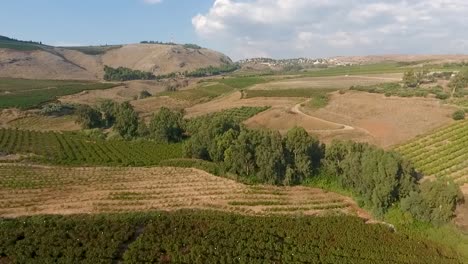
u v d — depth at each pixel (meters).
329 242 51.91
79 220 54.12
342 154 73.81
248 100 163.50
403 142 93.56
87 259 44.34
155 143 109.88
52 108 164.12
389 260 48.34
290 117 128.12
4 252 44.97
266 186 73.88
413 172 64.38
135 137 118.25
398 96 130.12
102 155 94.19
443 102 118.06
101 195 67.19
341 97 140.62
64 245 46.78
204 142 89.88
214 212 59.88
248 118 136.38
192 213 58.84
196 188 71.94
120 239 49.19
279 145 74.75
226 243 49.41
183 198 67.06
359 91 143.38
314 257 47.88
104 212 59.81
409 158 83.25
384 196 60.19
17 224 52.62
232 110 146.62
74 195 67.06
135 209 61.66
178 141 112.44
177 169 83.56
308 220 57.97
